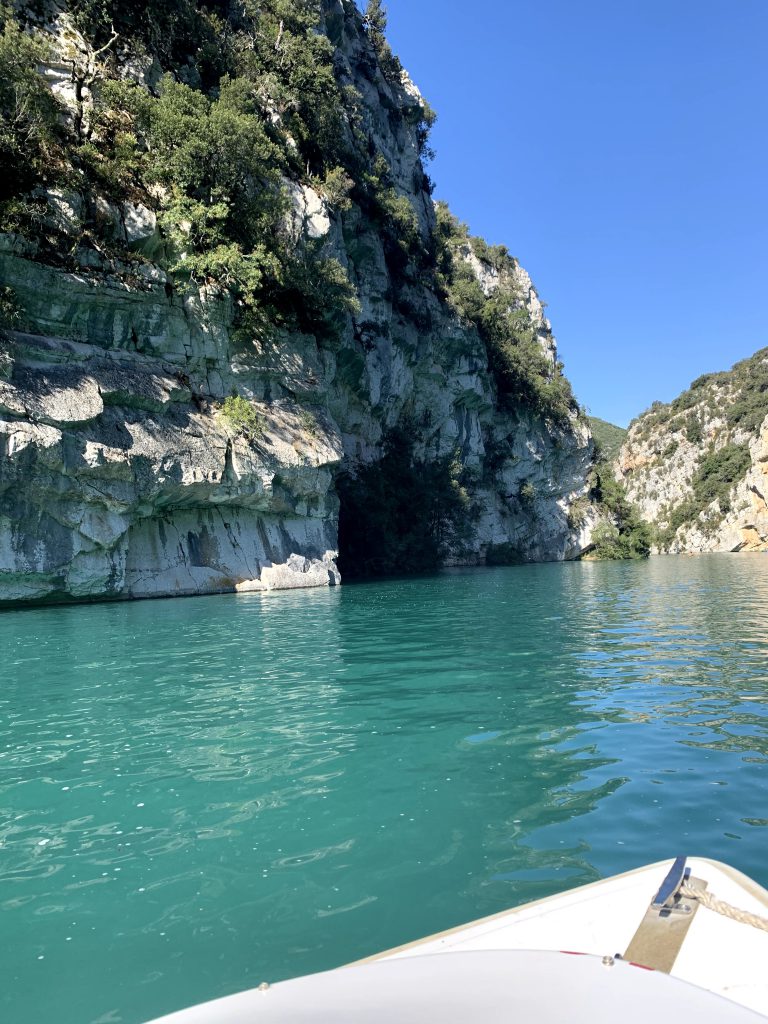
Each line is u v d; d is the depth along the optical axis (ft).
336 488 143.74
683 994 8.79
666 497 474.08
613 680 37.58
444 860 16.93
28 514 73.72
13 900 15.35
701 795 20.84
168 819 19.49
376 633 56.13
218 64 123.44
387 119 204.44
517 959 9.80
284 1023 8.16
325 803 20.51
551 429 267.59
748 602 85.10
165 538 92.07
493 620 65.36
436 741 26.48
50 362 78.07
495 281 304.30
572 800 20.58
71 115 94.32
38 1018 11.64
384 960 9.92
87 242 86.74
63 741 26.63
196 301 96.53
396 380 172.45
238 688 35.65
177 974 12.76
